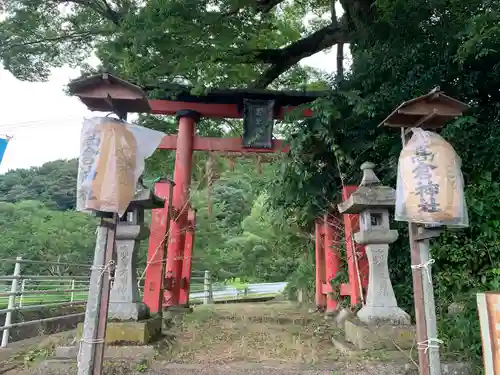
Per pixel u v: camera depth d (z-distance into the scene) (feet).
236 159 37.27
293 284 39.60
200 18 21.35
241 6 22.77
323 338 18.52
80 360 10.69
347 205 17.06
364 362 13.51
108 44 23.65
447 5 20.62
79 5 30.76
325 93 25.80
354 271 20.76
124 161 11.55
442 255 17.95
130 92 11.80
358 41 26.96
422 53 21.09
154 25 21.25
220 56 25.41
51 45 32.63
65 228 67.15
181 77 28.35
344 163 24.43
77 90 11.77
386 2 23.07
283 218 30.07
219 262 60.18
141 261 42.45
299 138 23.44
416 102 11.44
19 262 19.80
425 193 10.83
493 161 18.43
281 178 24.97
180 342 16.90
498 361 9.76
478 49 17.71
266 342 17.39
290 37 36.37
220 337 18.37
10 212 74.54
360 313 16.43
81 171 11.43
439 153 11.10
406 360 13.56
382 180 22.03
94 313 10.97
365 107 21.52
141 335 14.90
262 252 60.95
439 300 17.49
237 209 71.36
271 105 29.43
